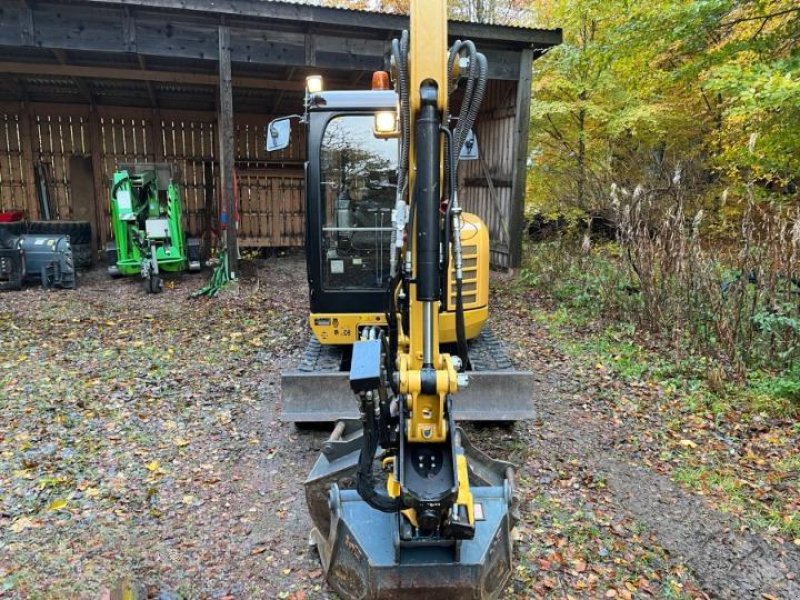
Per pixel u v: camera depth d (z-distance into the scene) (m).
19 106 11.39
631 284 7.54
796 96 5.88
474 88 2.44
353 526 2.69
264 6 8.25
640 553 3.26
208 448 4.39
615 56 8.56
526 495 3.79
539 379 5.71
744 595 2.98
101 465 4.11
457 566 2.50
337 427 3.72
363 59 9.04
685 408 5.02
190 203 12.57
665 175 9.21
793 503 3.72
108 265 10.86
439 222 2.41
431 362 2.42
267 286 9.54
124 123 12.05
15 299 8.56
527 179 11.59
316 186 4.43
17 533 3.36
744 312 5.72
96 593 2.88
